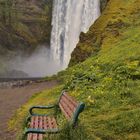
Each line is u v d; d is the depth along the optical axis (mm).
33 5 82125
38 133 7590
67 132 7375
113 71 14602
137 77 13266
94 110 10547
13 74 67562
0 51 71625
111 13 31234
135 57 16188
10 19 76875
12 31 76000
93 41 29188
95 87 13203
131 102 10781
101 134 8297
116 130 8562
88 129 8562
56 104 10523
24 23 79312
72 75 16672
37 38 79312
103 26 29797
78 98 12281
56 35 76312
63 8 75062
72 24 71375
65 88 15547
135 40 20875
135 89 11906
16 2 79938
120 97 11344
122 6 31656
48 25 80250
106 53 20453
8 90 26297
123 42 21812
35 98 17078
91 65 17812
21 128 10633
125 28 26969
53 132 7488
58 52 74750
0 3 77188
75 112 7273
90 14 66875
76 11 70562
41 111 12953
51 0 81312
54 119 9656
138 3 31266
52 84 26969
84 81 14430
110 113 10094
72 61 29844
